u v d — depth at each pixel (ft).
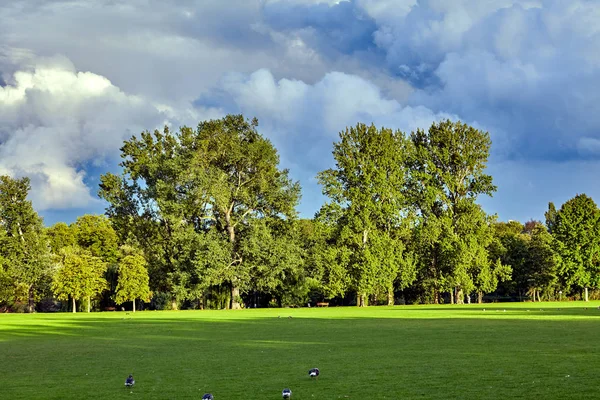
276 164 317.22
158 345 106.01
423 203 342.44
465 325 134.82
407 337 107.65
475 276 328.90
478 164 343.26
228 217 312.71
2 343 116.67
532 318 158.20
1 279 341.82
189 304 369.09
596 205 354.13
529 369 64.90
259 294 361.30
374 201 337.52
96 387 62.49
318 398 53.57
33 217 354.33
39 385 64.44
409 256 335.06
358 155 337.11
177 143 335.06
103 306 372.99
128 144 343.46
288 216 320.50
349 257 327.26
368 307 295.69
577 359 71.51
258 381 63.26
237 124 321.93
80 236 435.12
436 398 51.88
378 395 53.93
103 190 339.36
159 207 311.06
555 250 357.41
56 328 159.84
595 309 214.90
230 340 111.96
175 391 59.06
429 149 351.05
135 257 323.57
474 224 332.60
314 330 131.75
